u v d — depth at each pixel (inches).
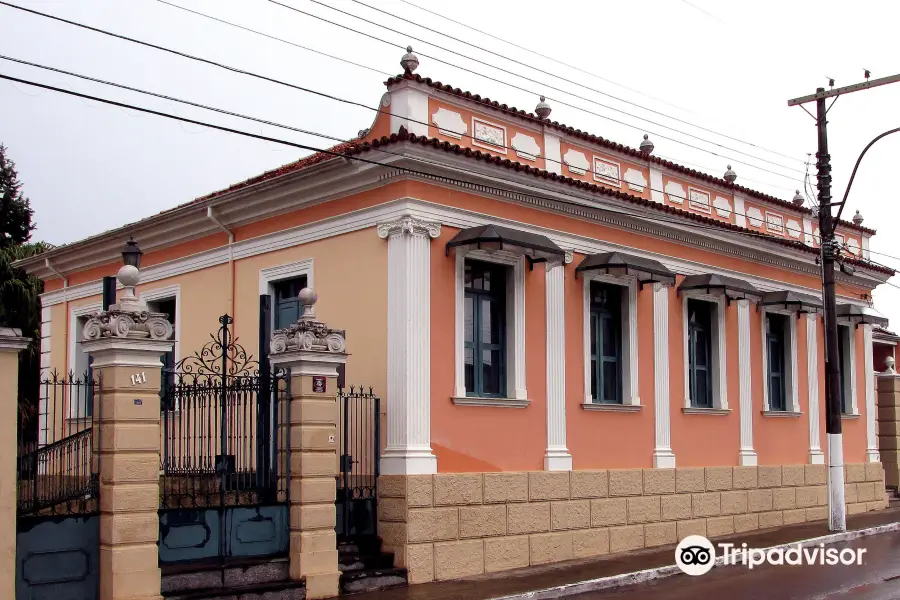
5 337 386.0
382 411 548.1
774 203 866.8
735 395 786.8
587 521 629.3
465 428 566.6
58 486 430.9
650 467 693.9
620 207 674.8
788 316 864.3
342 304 582.9
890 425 1043.9
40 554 401.1
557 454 616.4
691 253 756.6
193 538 454.3
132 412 420.8
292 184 603.2
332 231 593.6
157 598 418.6
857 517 884.0
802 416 864.9
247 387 506.9
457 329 567.2
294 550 478.6
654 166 738.8
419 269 549.3
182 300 715.4
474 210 584.4
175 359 714.2
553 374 622.8
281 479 490.6
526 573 559.2
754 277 822.5
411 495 527.8
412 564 522.6
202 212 674.8
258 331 641.0
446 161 557.6
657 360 710.5
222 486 470.0
